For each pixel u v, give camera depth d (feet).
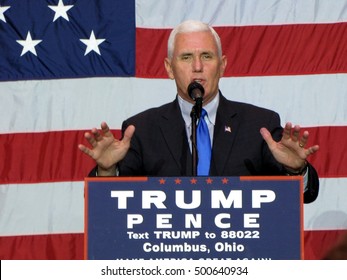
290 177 36.83
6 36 67.87
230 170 45.80
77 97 67.36
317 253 65.41
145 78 67.36
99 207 36.88
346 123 66.49
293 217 36.73
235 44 67.31
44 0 68.23
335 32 67.31
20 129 67.00
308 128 66.59
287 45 67.36
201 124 46.57
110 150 39.88
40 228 66.39
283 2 67.62
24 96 67.31
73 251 66.28
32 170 66.69
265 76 67.00
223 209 36.78
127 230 36.78
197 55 46.73
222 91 66.95
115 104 67.21
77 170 66.74
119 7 67.97
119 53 67.62
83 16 68.03
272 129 47.55
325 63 67.05
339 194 65.77
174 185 36.83
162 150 46.52
